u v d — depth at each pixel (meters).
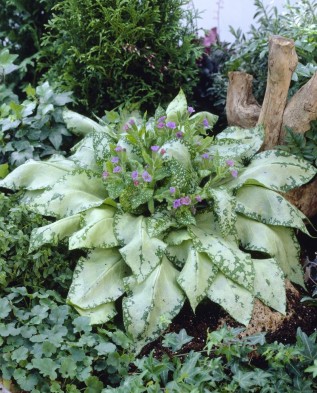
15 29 1.59
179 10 1.36
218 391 0.88
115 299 1.00
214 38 1.57
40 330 0.92
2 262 0.98
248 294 0.99
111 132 1.22
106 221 1.05
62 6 1.38
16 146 1.27
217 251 1.01
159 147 1.07
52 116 1.31
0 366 0.90
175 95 1.43
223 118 1.50
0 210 1.09
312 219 1.29
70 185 1.11
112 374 0.93
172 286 1.00
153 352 0.97
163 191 1.06
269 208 1.10
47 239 1.02
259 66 1.38
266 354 0.91
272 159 1.15
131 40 1.32
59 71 1.44
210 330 1.02
